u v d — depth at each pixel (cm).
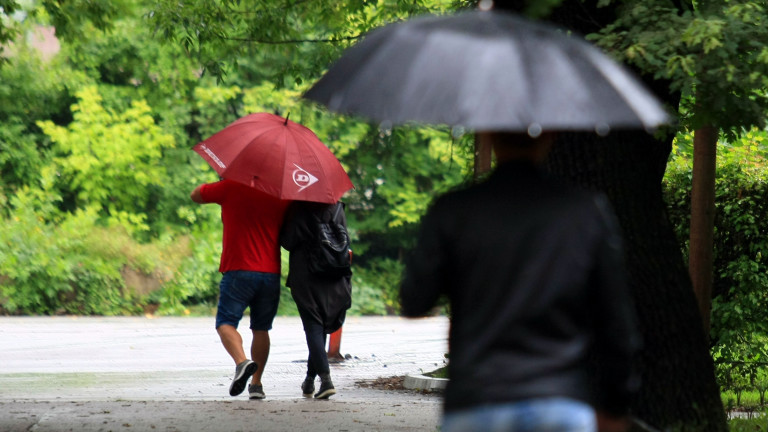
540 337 636
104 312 5934
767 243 2430
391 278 7644
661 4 1377
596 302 657
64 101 7338
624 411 668
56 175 6969
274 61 2928
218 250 6506
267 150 2136
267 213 2138
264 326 2184
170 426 1744
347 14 2827
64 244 5916
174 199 7331
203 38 2622
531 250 648
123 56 7300
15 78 7012
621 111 675
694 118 1452
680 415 1432
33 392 2491
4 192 6925
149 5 2691
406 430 1756
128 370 3088
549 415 612
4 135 6925
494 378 622
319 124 7350
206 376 2955
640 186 1483
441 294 678
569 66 684
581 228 654
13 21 2894
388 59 694
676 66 1322
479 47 683
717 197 2484
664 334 1445
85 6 2803
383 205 8031
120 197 7125
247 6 2717
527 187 669
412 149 7831
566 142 1488
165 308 6138
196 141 7706
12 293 5681
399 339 4569
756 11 1362
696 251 2062
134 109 7112
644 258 1459
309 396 2314
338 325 2277
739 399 2294
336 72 713
